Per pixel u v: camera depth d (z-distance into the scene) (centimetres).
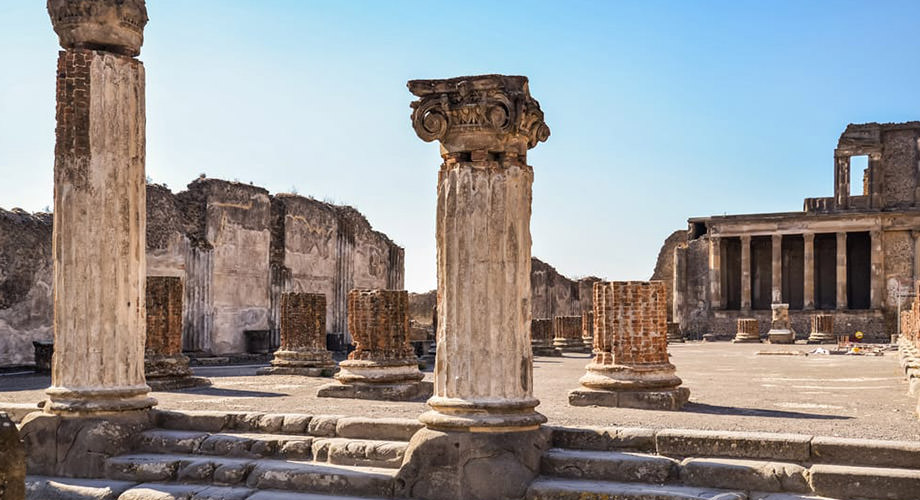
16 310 2330
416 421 962
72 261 1024
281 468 916
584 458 866
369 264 4038
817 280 6662
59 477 980
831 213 6272
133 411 1032
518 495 837
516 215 906
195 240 2886
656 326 1315
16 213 2403
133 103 1063
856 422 1057
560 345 3503
